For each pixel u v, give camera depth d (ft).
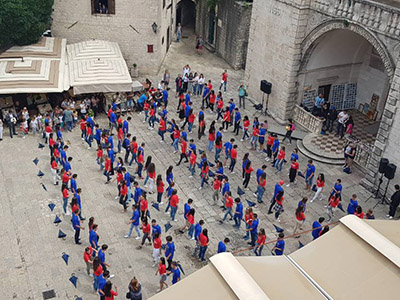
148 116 97.45
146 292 56.08
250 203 72.43
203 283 25.95
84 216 68.49
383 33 72.74
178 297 25.45
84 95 98.22
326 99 100.99
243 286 24.99
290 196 75.41
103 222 67.56
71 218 68.03
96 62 96.12
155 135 91.81
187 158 82.12
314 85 97.55
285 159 85.97
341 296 26.91
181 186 76.43
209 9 133.18
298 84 95.50
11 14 94.22
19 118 91.04
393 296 26.35
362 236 29.86
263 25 99.30
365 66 99.19
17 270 58.59
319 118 93.09
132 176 78.13
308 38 89.45
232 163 79.77
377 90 97.66
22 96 94.48
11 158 81.61
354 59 98.43
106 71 93.86
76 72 93.04
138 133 92.12
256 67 104.94
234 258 27.04
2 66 91.04
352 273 28.14
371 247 29.30
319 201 74.59
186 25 155.94
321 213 71.77
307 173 74.95
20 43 99.45
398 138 71.10
